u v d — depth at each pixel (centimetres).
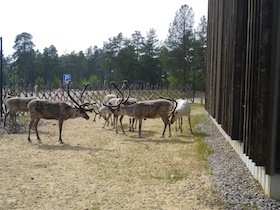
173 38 4706
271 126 527
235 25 755
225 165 762
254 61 568
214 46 1302
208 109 1625
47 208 517
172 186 630
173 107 1273
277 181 535
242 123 755
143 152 928
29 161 812
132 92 2847
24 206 524
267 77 536
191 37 4666
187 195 579
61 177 684
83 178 679
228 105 851
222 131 1177
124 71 5253
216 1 1254
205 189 607
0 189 604
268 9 534
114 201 551
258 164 546
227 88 872
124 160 834
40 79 4931
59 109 1053
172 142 1081
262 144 542
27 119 1570
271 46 533
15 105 1288
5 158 839
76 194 584
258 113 543
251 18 598
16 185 629
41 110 1049
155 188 620
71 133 1262
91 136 1198
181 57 4659
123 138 1162
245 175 668
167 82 5253
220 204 530
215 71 1246
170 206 529
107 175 702
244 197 550
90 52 7231
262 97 539
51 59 6288
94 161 821
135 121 1471
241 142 792
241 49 745
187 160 833
